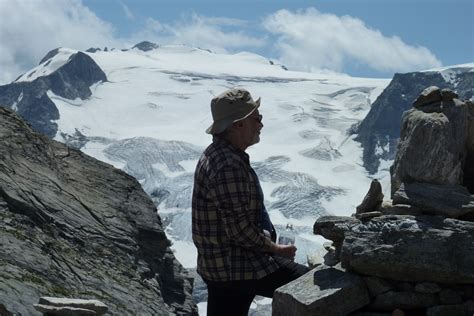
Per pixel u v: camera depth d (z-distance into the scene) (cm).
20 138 2544
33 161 2477
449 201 690
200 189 675
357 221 725
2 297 1538
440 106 729
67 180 2586
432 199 695
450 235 661
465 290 675
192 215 683
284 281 701
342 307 674
